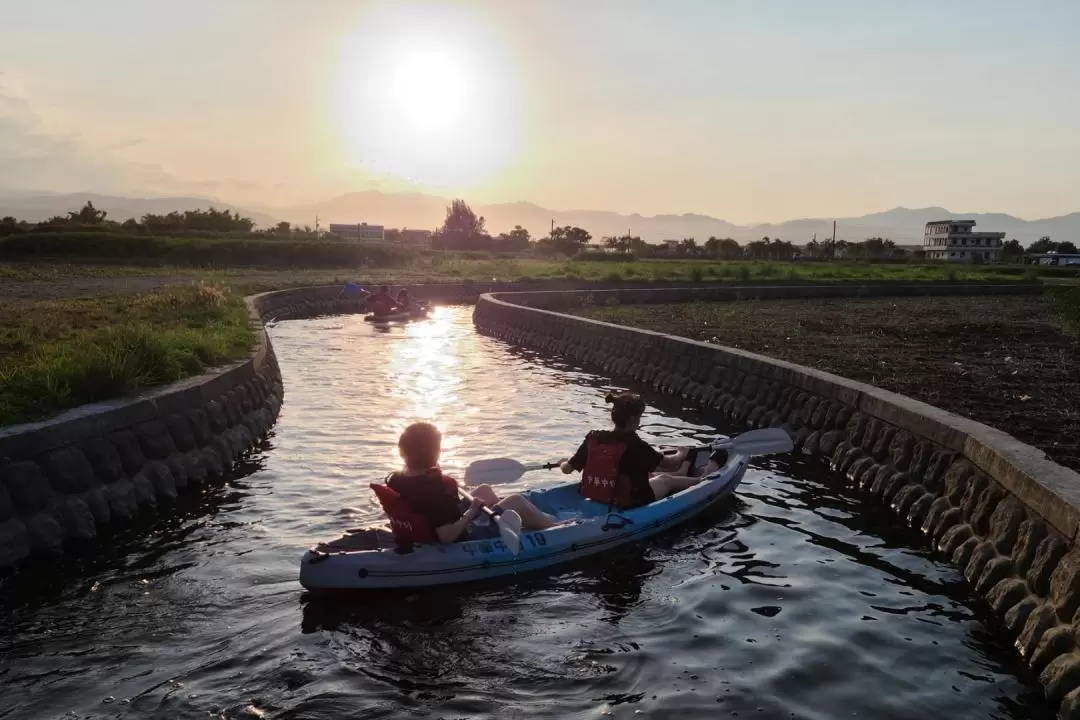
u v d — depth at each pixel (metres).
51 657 5.33
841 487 9.81
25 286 28.78
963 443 7.98
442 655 5.45
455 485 6.71
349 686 5.00
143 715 4.62
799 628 5.94
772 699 4.91
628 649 5.57
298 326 28.69
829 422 11.35
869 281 44.50
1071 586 5.31
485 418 13.19
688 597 6.47
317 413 13.46
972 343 19.88
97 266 45.72
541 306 33.78
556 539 7.07
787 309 31.36
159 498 8.73
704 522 8.34
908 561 7.38
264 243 55.59
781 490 9.64
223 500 8.79
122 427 8.52
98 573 6.77
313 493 9.02
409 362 20.00
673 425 13.50
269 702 4.79
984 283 46.06
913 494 8.70
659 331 22.22
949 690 5.09
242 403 11.54
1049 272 64.19
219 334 14.46
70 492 7.64
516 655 5.46
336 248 57.62
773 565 7.22
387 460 10.45
